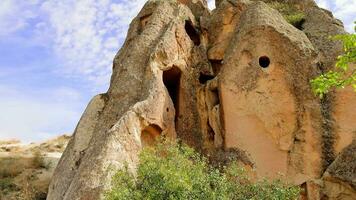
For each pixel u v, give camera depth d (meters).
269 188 11.98
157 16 18.69
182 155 11.74
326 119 14.70
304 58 15.40
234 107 15.66
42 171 24.66
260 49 15.89
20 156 27.31
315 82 9.88
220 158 15.34
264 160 14.91
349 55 9.34
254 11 16.77
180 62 17.53
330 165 14.09
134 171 13.71
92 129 17.20
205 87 17.03
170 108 16.45
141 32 19.41
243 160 14.94
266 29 15.99
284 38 15.76
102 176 12.95
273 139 15.02
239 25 17.17
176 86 17.83
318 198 13.93
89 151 14.68
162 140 15.05
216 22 19.06
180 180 10.02
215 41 18.83
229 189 11.59
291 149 14.74
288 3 20.11
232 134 15.46
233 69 16.02
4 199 21.19
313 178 14.24
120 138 14.12
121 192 9.91
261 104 15.37
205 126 16.75
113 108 16.59
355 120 14.55
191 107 17.23
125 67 17.47
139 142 14.52
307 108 14.81
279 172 14.18
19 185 22.66
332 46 15.88
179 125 16.95
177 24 18.05
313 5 19.73
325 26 17.02
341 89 14.79
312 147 14.52
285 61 15.55
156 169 10.42
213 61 18.47
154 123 15.34
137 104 15.16
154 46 17.53
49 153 29.09
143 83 16.50
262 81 15.55
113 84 17.81
